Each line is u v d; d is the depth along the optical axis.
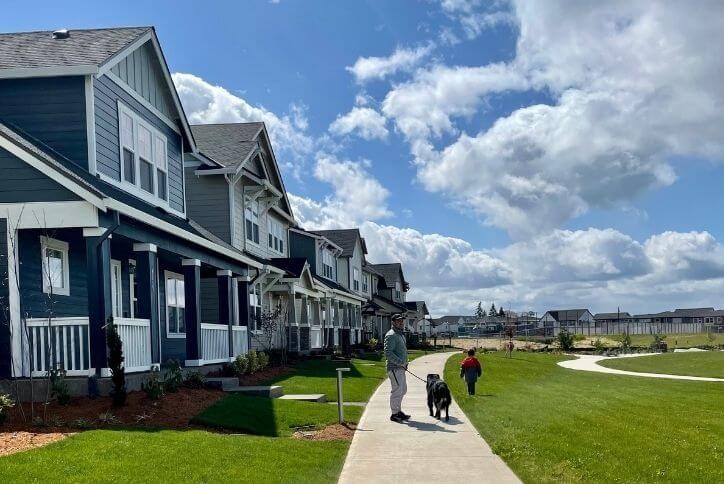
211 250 17.92
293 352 27.97
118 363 11.56
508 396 17.94
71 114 14.00
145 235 14.04
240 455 9.10
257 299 26.50
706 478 8.80
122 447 8.88
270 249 30.30
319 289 33.12
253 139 26.81
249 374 19.23
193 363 16.48
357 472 8.93
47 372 11.45
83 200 12.05
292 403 14.15
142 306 14.03
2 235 12.09
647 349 60.72
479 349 53.75
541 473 8.80
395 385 13.05
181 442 9.44
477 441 11.02
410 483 8.38
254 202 27.67
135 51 16.47
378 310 54.25
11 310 12.06
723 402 18.86
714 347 66.19
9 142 11.93
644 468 9.24
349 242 48.91
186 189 24.50
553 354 53.00
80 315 14.94
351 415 13.57
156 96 17.86
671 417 14.70
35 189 12.05
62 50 15.01
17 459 8.05
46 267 13.32
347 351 33.88
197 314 16.64
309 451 9.93
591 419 13.71
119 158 15.30
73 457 8.23
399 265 69.12
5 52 15.06
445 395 13.17
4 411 10.55
